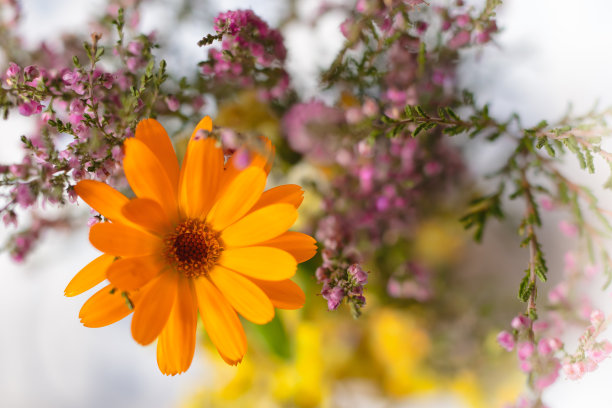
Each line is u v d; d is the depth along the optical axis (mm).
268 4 268
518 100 290
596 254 258
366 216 254
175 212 221
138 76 231
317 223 260
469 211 250
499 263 292
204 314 221
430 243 282
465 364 280
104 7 258
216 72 233
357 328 292
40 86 208
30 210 262
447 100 246
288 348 271
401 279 264
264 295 214
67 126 209
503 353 273
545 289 282
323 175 266
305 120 244
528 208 231
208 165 217
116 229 210
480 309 279
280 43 231
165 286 219
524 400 227
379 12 221
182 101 241
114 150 213
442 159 262
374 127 225
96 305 212
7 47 250
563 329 244
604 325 215
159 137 217
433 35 244
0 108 211
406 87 241
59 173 211
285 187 223
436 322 280
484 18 231
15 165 206
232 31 220
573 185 228
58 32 275
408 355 288
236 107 261
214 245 222
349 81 243
